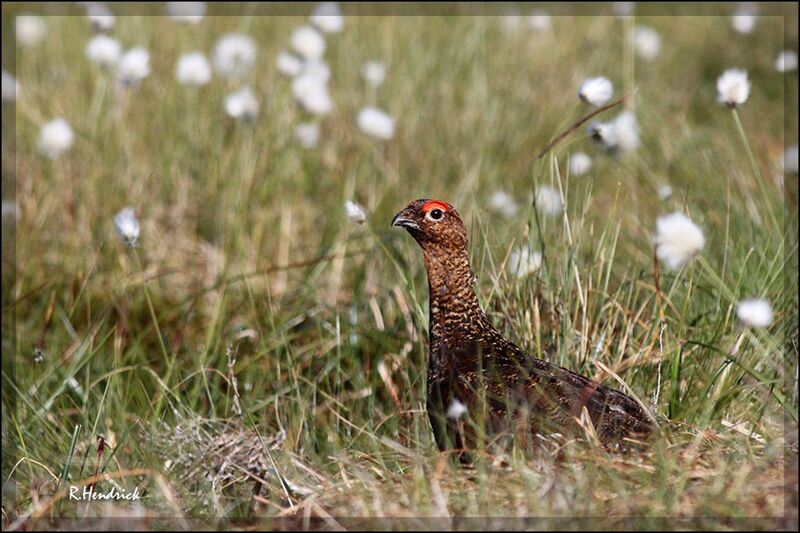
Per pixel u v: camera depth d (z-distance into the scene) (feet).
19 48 60.49
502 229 43.14
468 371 28.86
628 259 39.50
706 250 36.76
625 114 42.47
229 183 47.62
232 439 31.94
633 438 26.40
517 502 24.35
